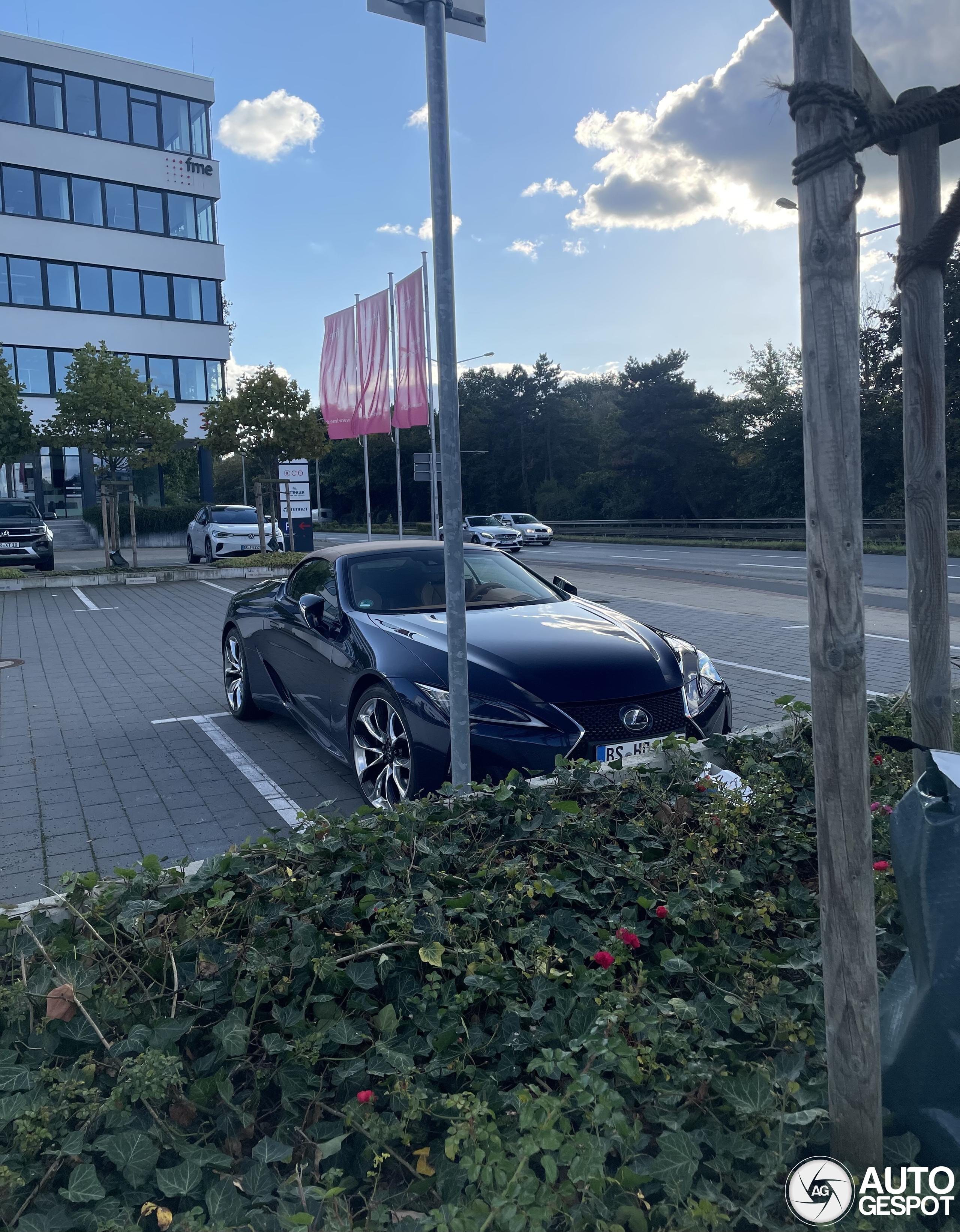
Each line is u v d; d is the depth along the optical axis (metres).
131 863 4.05
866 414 36.69
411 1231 1.75
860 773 1.74
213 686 8.09
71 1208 1.86
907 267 2.93
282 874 2.90
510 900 2.82
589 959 2.67
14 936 2.55
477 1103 1.93
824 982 1.83
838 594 1.70
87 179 34.31
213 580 18.30
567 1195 1.77
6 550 20.14
